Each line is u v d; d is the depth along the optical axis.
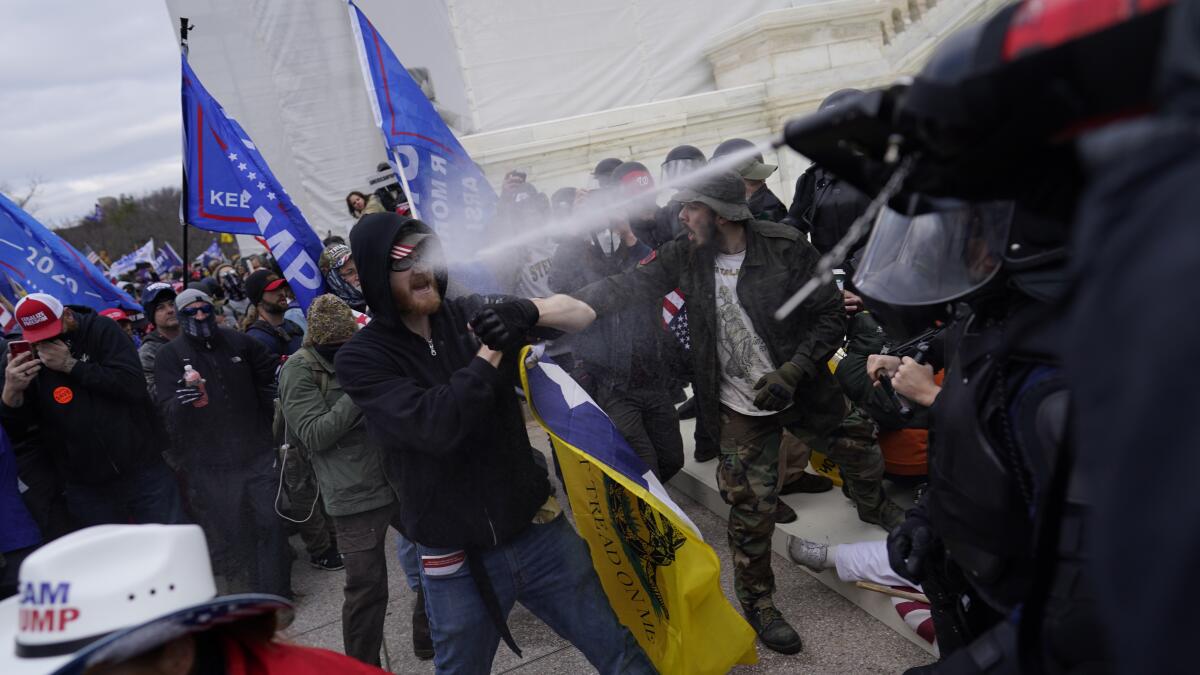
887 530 3.67
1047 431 1.07
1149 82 0.63
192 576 1.31
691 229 3.17
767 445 3.28
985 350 1.20
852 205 4.00
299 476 4.53
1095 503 0.58
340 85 10.24
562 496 5.10
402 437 2.20
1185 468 0.49
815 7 9.12
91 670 1.22
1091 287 0.59
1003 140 0.79
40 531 4.16
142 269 16.09
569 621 2.49
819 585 3.66
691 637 2.57
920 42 9.20
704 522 4.59
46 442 4.25
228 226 4.73
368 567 3.35
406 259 2.29
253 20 9.98
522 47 10.29
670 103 9.16
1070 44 0.68
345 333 3.48
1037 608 1.06
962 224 1.24
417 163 3.74
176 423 4.36
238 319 9.51
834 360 3.82
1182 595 0.49
